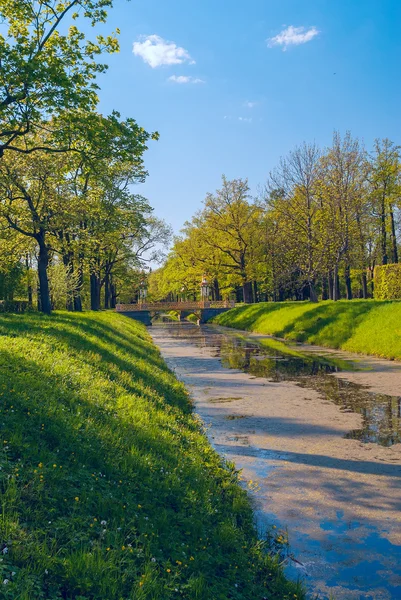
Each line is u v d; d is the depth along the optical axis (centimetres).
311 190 4066
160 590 417
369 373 1770
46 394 843
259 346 2938
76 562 416
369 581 503
